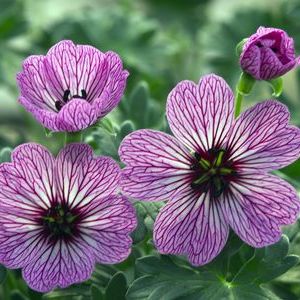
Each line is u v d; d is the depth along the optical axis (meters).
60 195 0.17
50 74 0.18
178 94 0.17
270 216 0.17
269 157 0.17
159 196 0.17
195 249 0.17
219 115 0.17
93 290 0.19
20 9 0.31
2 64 0.29
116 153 0.19
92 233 0.17
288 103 0.27
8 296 0.22
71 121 0.17
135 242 0.17
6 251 0.17
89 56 0.18
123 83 0.17
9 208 0.17
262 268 0.18
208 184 0.17
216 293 0.18
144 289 0.18
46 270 0.17
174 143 0.17
